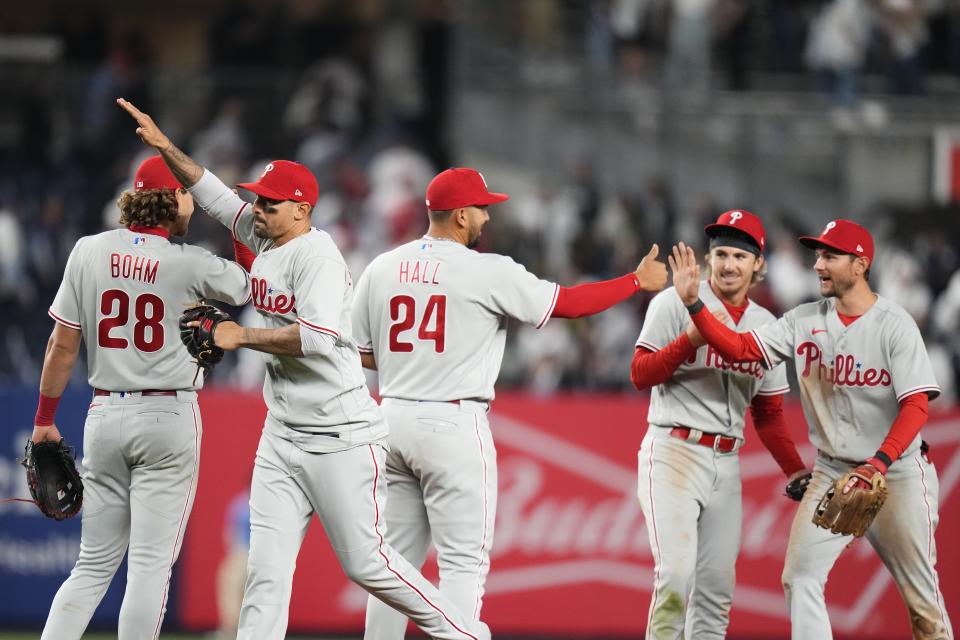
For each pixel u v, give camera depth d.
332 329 18.23
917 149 55.25
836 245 20.48
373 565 18.83
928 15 58.00
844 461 21.03
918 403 20.06
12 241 47.28
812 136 55.69
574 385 43.91
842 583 32.12
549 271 49.34
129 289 19.41
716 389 21.30
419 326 20.12
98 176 52.19
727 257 21.41
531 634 32.28
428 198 20.62
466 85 58.00
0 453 32.34
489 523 20.17
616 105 56.94
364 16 61.22
